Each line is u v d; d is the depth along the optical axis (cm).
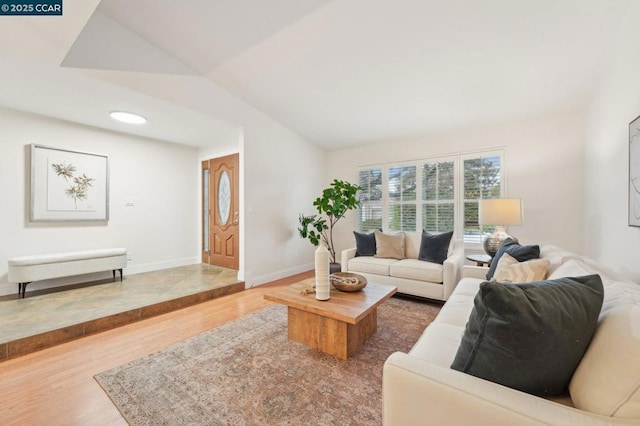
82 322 243
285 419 145
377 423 142
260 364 195
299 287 252
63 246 354
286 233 455
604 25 207
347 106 370
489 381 86
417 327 253
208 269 461
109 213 397
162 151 462
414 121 390
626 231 206
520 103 322
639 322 78
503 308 85
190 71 318
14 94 279
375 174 488
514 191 363
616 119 224
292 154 464
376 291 237
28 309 273
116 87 266
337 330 203
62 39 183
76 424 143
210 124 370
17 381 178
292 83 331
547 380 86
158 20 255
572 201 328
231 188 468
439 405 84
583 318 87
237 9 234
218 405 155
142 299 304
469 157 396
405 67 279
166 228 469
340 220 531
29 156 328
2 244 310
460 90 307
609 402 73
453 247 357
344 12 223
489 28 220
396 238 374
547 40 226
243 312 298
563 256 187
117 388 170
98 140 386
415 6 209
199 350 215
